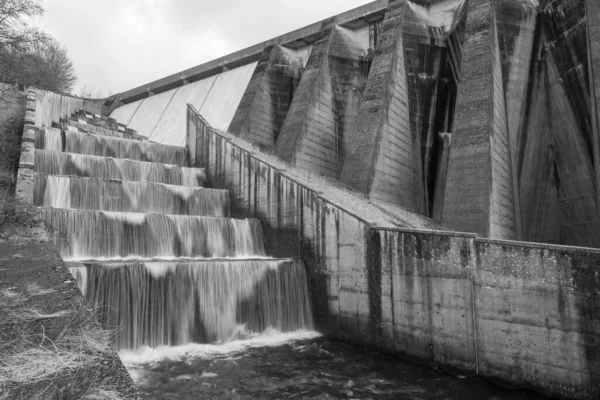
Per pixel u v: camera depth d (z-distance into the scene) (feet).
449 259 38.34
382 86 74.69
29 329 16.03
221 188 73.77
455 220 55.93
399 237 42.22
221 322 45.14
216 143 76.33
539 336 33.09
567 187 63.82
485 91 59.52
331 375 37.11
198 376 35.70
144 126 152.46
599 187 52.49
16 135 74.08
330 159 90.27
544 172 67.46
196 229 55.98
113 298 38.75
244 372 37.01
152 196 62.90
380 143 70.59
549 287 32.71
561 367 31.94
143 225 51.83
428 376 37.27
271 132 102.47
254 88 102.01
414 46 81.56
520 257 34.22
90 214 48.01
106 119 115.55
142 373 35.63
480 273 36.40
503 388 34.68
